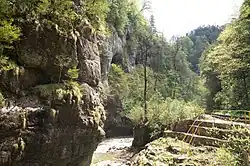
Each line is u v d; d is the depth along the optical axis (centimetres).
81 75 1373
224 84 2620
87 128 1291
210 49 3734
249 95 2156
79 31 1385
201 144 1041
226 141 889
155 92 3114
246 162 744
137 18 4097
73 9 1362
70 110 1186
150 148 1070
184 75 4684
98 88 1566
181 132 1241
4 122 916
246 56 2089
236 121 1262
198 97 3931
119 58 3431
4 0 1002
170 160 923
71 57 1263
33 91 1104
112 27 3030
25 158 1027
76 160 1333
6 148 925
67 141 1204
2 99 938
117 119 2953
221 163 811
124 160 1708
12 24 1061
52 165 1174
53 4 1210
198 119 1349
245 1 2370
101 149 2134
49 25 1177
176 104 1659
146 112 1975
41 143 1062
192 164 859
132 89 3206
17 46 1089
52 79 1208
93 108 1376
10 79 1023
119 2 3231
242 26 2238
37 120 1055
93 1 1488
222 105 2716
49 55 1179
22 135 987
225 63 2183
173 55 4797
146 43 3956
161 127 1683
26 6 1120
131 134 3092
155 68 4241
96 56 1550
